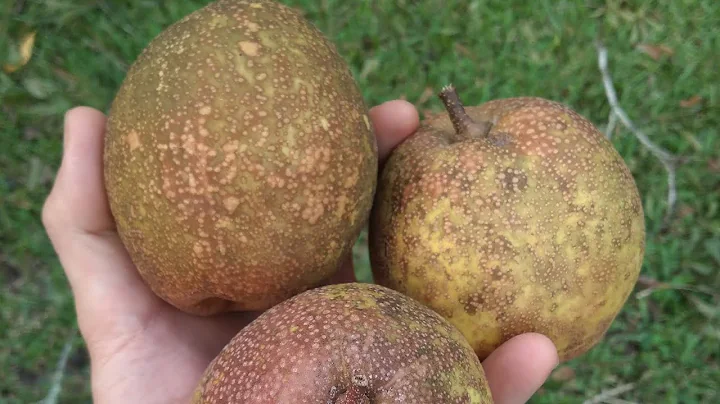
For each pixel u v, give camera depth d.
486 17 0.48
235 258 0.25
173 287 0.26
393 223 0.27
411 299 0.24
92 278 0.29
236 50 0.24
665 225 0.45
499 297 0.25
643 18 0.48
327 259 0.26
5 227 0.43
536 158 0.26
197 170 0.24
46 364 0.42
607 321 0.27
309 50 0.25
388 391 0.21
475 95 0.45
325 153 0.24
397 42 0.47
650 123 0.46
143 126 0.24
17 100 0.44
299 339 0.22
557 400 0.42
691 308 0.44
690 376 0.43
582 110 0.46
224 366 0.22
